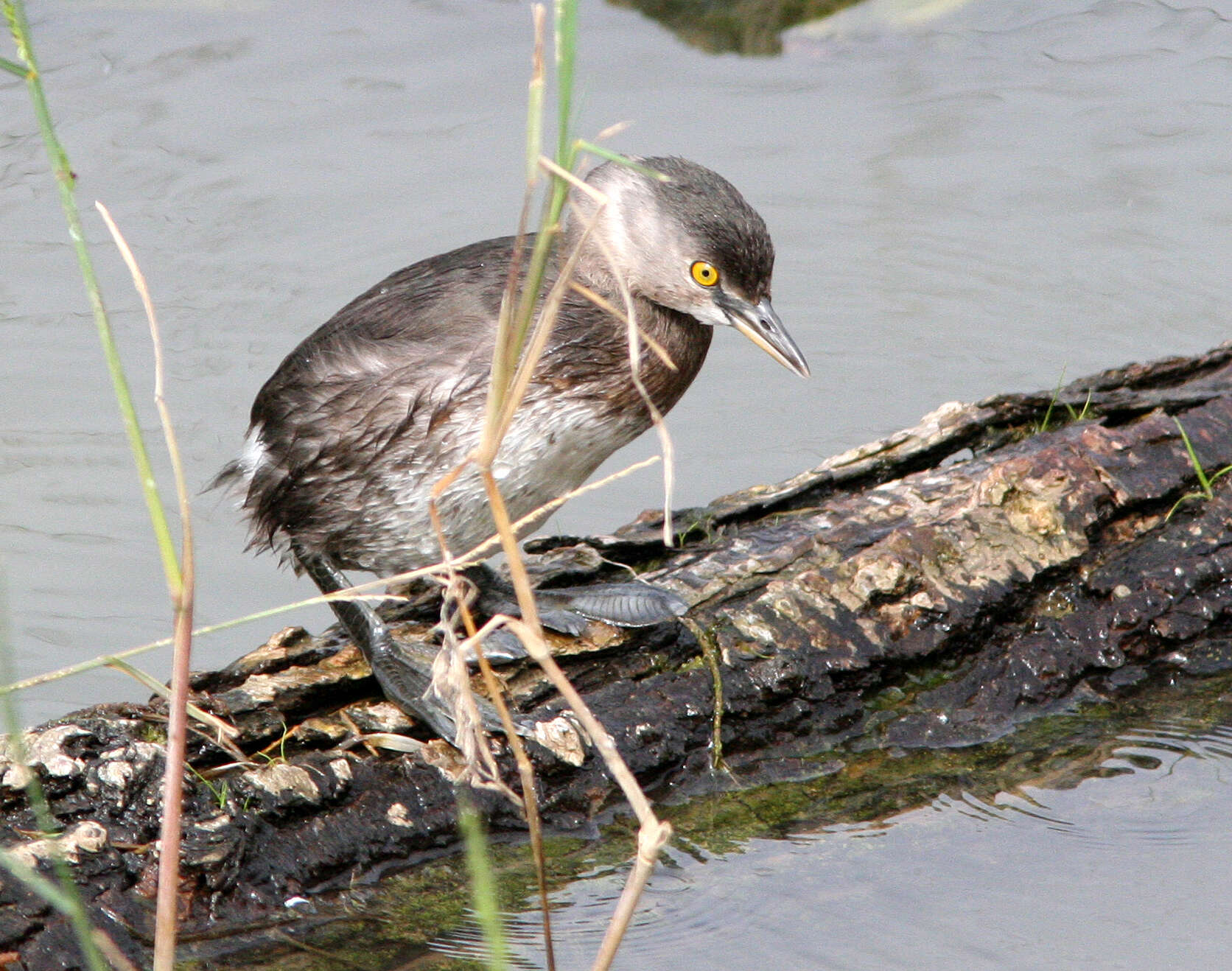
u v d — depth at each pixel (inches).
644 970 260.7
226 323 553.6
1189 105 637.3
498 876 282.4
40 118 189.2
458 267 346.3
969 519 342.3
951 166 618.2
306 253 577.9
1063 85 655.1
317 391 331.6
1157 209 592.7
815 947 266.4
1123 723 326.0
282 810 274.7
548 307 198.1
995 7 703.7
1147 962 259.4
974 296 570.3
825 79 663.1
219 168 607.5
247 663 312.2
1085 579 342.6
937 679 330.0
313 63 660.1
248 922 263.9
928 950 264.8
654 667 320.5
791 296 574.9
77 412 521.7
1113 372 394.3
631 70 666.2
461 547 345.7
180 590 207.8
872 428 515.5
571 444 345.1
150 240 581.3
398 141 623.2
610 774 301.7
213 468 499.2
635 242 362.9
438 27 685.3
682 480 491.5
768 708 317.1
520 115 635.5
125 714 281.4
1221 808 299.4
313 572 355.9
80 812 262.1
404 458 327.6
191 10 681.6
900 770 313.1
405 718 302.7
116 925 252.1
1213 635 344.2
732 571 336.5
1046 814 299.9
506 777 295.1
